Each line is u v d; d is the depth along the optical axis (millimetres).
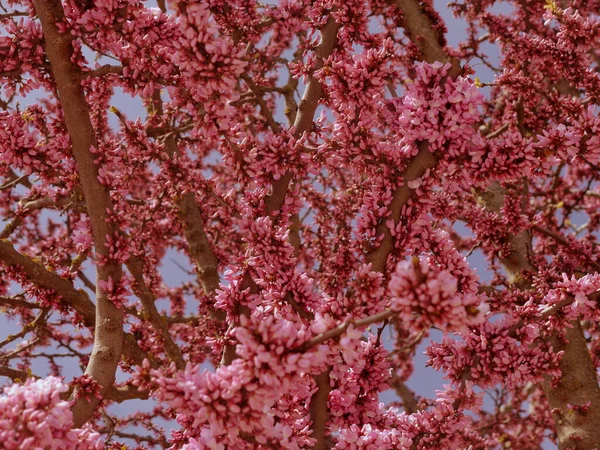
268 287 3328
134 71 3324
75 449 2615
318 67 4223
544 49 5699
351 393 3445
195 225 7586
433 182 3330
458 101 2984
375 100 3432
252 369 2217
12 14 3566
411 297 1952
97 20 3158
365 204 3393
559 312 3684
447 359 3762
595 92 5258
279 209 3721
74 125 3406
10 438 2176
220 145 3543
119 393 4168
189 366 2340
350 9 4051
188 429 3062
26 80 3561
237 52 3006
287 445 2729
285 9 5320
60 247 7629
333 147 3549
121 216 3535
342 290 4133
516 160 3172
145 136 4105
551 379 5633
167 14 3193
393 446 3176
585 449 5199
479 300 3324
